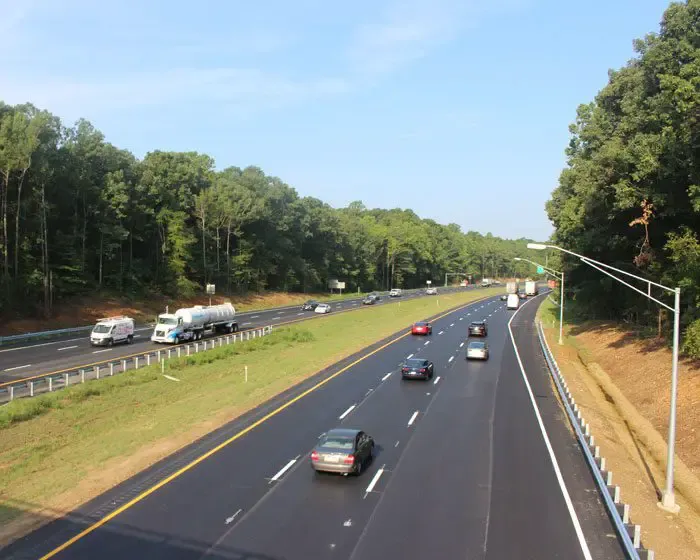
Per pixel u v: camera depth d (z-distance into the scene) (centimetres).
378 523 1571
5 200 5819
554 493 1820
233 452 2181
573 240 5491
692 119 3006
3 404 2791
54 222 6975
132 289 7756
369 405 2973
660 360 3884
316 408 2891
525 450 2262
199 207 9388
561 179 6038
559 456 2195
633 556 1366
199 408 2861
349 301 11350
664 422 2914
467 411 2880
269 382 3522
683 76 3098
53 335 5350
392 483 1881
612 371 4309
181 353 4509
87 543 1438
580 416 2597
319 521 1578
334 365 4178
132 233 8162
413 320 7881
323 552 1398
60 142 6812
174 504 1688
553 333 6600
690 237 3594
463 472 1998
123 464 2042
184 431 2448
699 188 3134
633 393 3569
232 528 1527
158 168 9188
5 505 1686
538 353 4975
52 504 1689
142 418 2745
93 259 7494
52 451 2258
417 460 2120
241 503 1698
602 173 3869
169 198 8725
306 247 13188
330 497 1753
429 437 2422
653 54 3547
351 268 14788
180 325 5159
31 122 5778
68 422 2622
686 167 3319
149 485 1841
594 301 6531
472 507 1695
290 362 4309
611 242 4597
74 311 6388
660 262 4222
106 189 7262
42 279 6091
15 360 3994
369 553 1396
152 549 1405
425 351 4978
